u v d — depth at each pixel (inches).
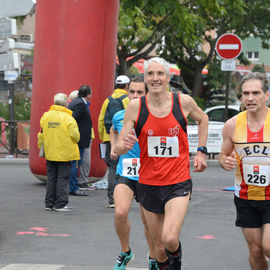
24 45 1547.7
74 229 425.4
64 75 628.4
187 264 332.8
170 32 1409.9
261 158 255.3
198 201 553.0
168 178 267.4
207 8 1048.8
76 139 496.4
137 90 337.1
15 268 315.3
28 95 1118.4
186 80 1729.8
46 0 631.8
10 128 930.1
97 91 638.5
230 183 683.4
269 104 526.0
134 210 504.1
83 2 625.9
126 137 262.1
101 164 644.1
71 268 316.8
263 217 257.4
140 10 1021.2
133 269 316.2
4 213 487.2
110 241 388.5
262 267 267.9
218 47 824.9
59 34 628.1
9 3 388.5
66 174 497.7
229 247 374.3
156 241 279.9
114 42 653.9
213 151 915.4
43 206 521.3
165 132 265.9
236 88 1740.9
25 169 808.9
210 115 1054.4
